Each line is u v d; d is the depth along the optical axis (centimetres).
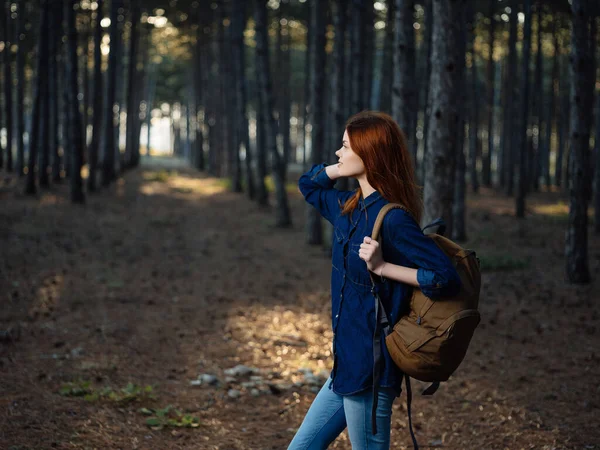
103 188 2270
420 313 234
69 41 1708
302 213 1908
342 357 248
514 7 2228
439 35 599
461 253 243
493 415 474
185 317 742
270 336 680
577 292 900
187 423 438
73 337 629
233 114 2950
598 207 1525
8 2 2298
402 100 787
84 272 945
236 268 1073
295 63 4344
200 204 2039
